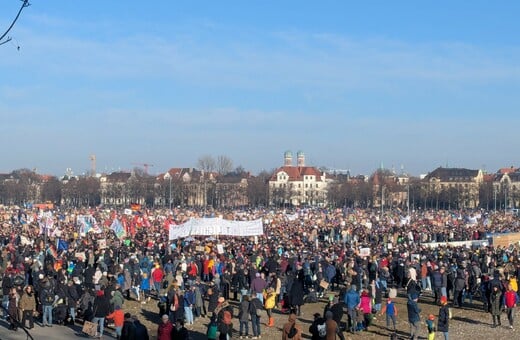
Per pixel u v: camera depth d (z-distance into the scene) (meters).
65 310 36.25
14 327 34.31
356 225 103.38
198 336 35.12
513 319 40.22
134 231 83.06
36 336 33.12
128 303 43.50
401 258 52.25
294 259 48.19
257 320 35.12
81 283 39.66
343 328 37.62
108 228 84.50
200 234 64.31
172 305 35.78
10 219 107.50
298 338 27.22
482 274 46.19
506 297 38.50
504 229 104.44
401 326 38.59
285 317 40.53
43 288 35.75
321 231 87.56
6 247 54.91
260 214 140.62
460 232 95.25
